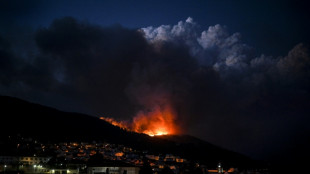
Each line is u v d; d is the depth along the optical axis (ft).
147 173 601.62
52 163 544.62
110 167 525.34
